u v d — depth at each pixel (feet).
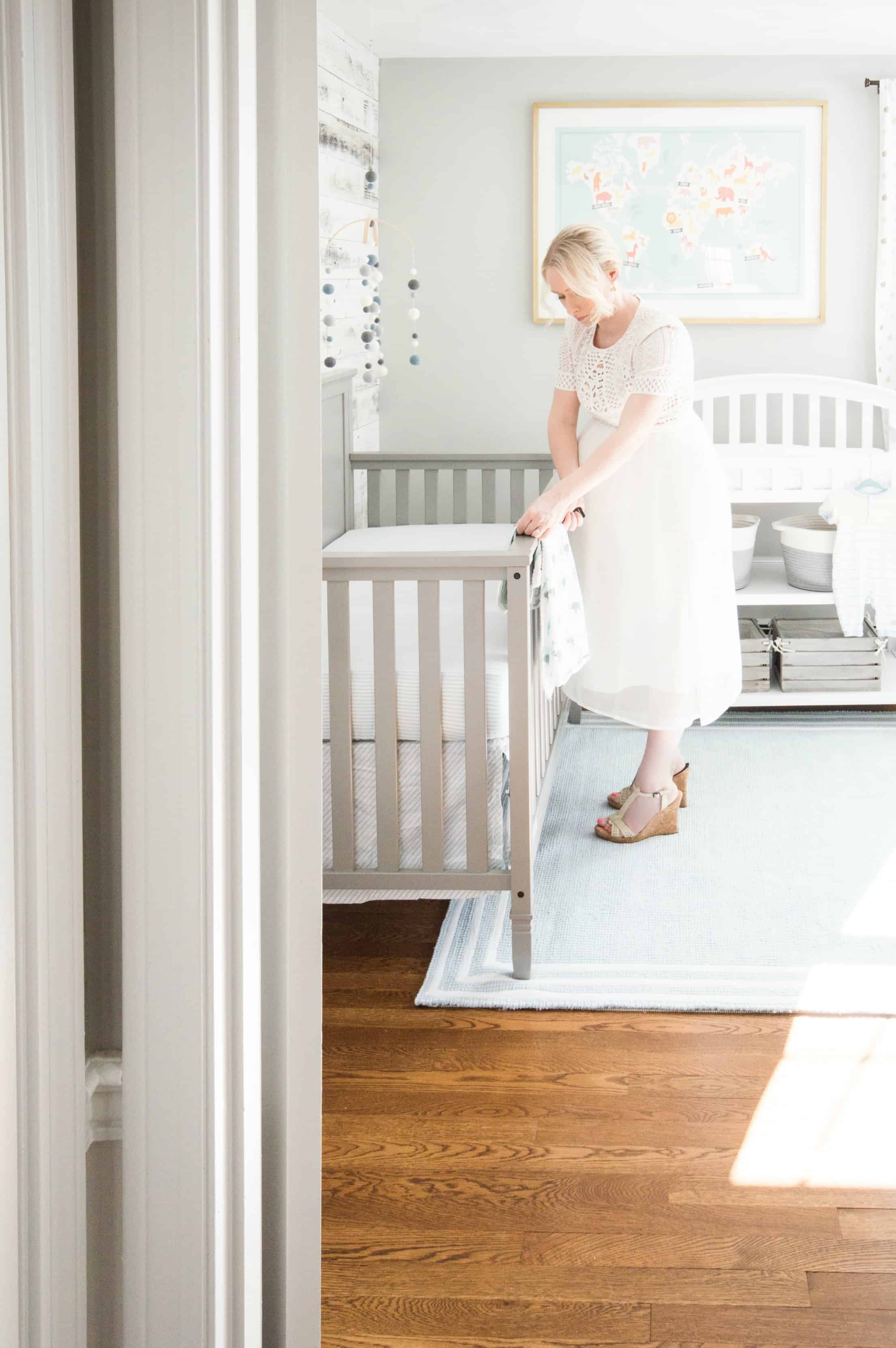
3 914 3.41
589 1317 5.14
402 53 14.01
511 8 12.45
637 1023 7.55
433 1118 6.60
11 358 3.26
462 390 14.82
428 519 13.67
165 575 3.49
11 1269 3.54
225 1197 3.77
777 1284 5.31
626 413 8.72
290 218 3.59
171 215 3.34
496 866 8.11
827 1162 6.14
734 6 12.38
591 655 9.67
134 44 3.29
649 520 9.23
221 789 3.61
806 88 14.01
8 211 3.21
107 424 3.59
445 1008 7.80
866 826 10.53
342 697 7.84
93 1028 3.89
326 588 8.16
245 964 3.73
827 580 13.03
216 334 3.42
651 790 10.26
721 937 8.59
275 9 3.48
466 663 7.69
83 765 3.76
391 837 7.98
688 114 14.08
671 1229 5.67
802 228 14.19
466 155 14.34
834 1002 7.67
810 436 13.52
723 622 9.57
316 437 3.67
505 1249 5.57
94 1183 3.90
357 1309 5.22
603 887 9.46
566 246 8.61
